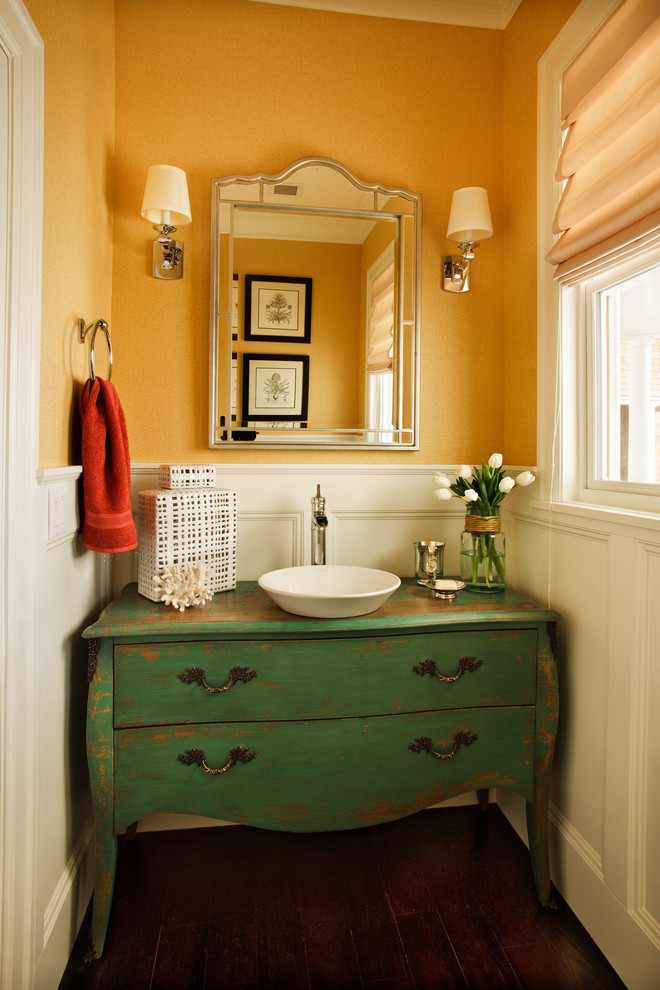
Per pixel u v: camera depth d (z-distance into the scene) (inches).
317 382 76.9
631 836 51.8
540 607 62.4
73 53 56.4
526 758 61.0
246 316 75.3
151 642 54.9
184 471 67.9
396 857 68.0
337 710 57.5
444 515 79.7
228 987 51.0
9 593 43.8
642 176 50.6
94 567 66.6
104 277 69.6
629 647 52.8
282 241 75.8
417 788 59.2
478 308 80.7
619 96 54.6
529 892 62.6
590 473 65.7
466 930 57.3
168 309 74.1
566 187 63.4
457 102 79.7
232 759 56.1
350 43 77.3
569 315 66.5
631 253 53.1
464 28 79.7
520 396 76.6
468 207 71.7
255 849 69.4
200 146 74.4
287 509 76.3
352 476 77.5
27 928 45.0
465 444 80.7
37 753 46.8
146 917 58.5
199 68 74.3
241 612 59.1
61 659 54.4
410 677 58.8
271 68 75.7
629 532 52.7
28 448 45.3
